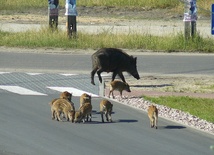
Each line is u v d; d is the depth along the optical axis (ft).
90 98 131.44
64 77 165.48
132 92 150.41
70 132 116.06
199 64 190.08
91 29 257.14
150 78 168.86
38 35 220.43
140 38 218.59
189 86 159.84
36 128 118.01
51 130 116.98
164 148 108.17
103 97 144.36
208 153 106.32
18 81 159.22
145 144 110.22
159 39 220.43
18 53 203.62
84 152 104.73
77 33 223.51
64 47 214.48
